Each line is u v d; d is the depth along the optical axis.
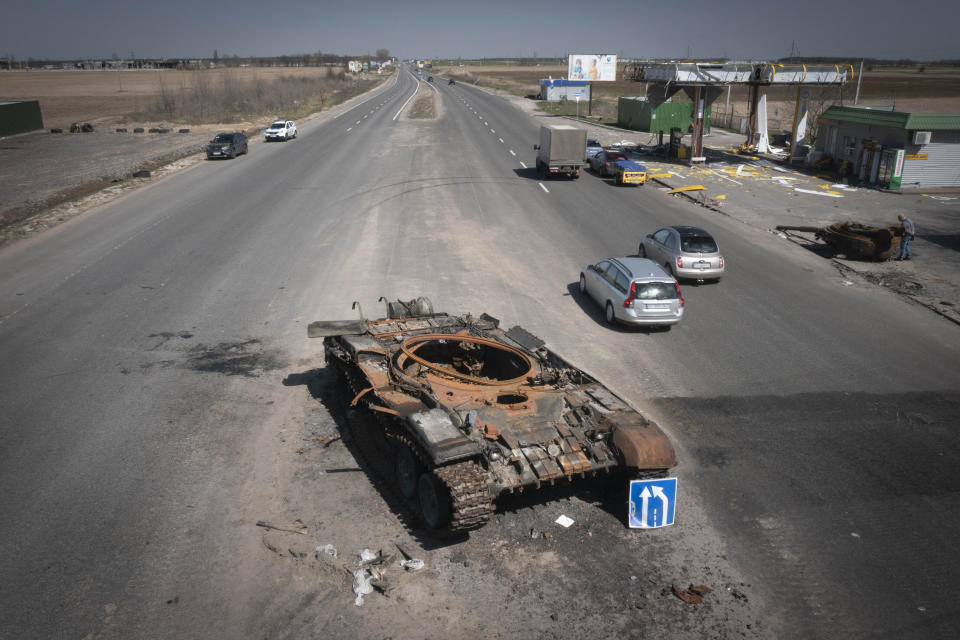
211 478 8.90
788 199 30.84
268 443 9.86
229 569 7.18
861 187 33.72
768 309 16.88
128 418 10.52
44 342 13.66
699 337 14.91
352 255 20.42
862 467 9.68
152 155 42.19
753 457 9.90
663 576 7.28
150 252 20.58
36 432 10.03
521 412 8.65
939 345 14.66
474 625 6.47
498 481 7.66
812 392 12.22
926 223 26.23
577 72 97.81
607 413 8.76
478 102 87.50
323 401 11.28
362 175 34.72
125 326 14.61
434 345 11.03
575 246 22.14
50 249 20.89
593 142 39.75
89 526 7.82
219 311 15.62
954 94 85.12
